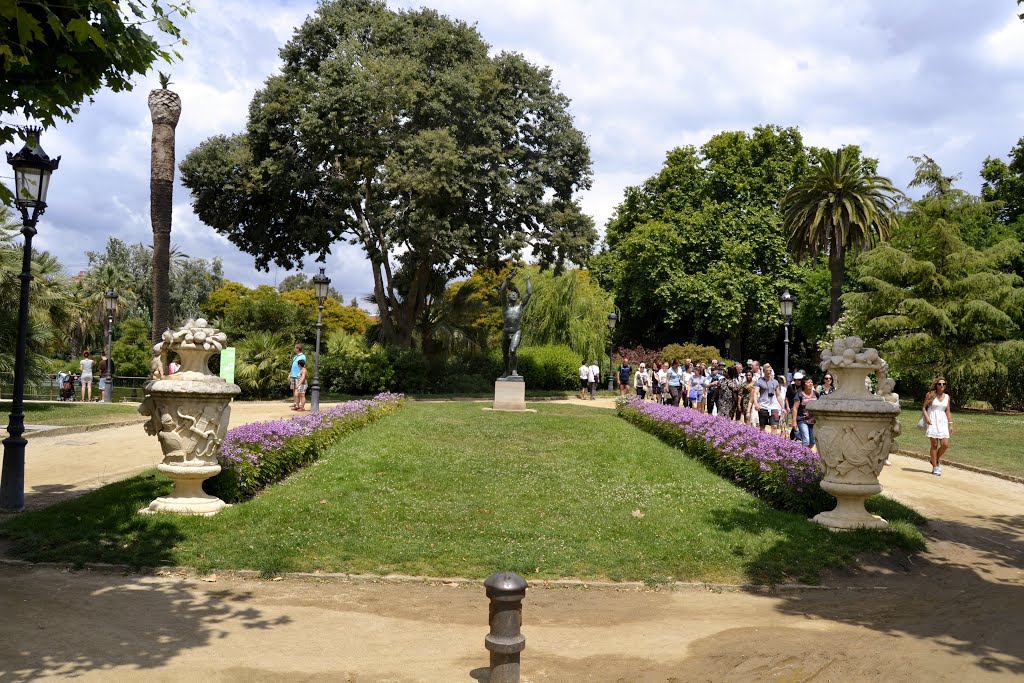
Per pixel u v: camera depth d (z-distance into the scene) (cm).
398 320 3634
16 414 970
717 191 4784
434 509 1001
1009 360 2816
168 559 764
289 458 1188
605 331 4309
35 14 637
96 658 520
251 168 3184
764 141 4719
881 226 3334
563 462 1393
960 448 1795
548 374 3966
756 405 1758
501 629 436
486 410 2380
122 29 664
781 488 1043
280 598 683
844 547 856
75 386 3822
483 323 4309
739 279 4450
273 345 3141
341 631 598
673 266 4628
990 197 3866
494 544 856
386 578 749
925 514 1081
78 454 1470
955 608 695
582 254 3344
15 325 2303
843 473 928
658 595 732
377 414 2012
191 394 890
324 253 3484
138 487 1009
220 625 601
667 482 1223
